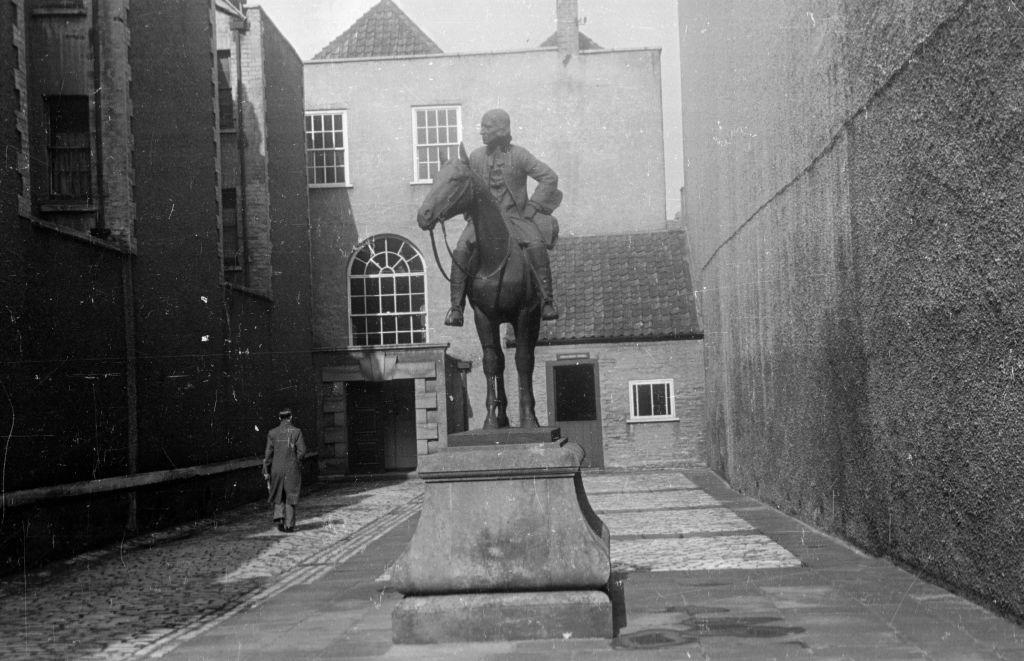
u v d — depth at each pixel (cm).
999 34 643
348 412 2773
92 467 1339
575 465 680
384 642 681
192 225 1773
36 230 1221
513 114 3005
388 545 1257
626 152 2991
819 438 1191
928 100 777
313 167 2972
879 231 917
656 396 2534
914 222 820
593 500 1731
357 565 1090
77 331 1320
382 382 2808
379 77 2994
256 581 1006
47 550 1177
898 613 706
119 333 1453
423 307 2933
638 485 2033
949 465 763
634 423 2530
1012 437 648
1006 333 651
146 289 1560
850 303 1024
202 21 1866
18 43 1190
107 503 1347
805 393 1253
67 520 1232
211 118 1886
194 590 962
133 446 1477
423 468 687
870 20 923
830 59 1070
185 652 683
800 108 1225
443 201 720
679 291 2639
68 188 1520
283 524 1471
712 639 645
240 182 2359
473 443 706
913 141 816
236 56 2370
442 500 691
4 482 1102
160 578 1050
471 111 3000
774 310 1438
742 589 828
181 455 1664
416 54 3030
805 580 860
